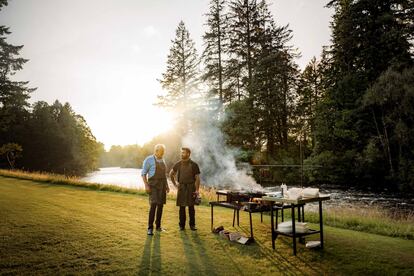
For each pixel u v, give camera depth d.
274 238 5.17
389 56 24.20
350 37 25.80
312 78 39.88
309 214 8.84
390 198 18.58
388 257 4.75
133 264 4.36
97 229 6.16
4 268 4.11
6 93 43.75
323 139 28.17
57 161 52.06
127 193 13.43
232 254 4.87
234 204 6.12
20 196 10.44
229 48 32.38
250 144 29.78
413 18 24.14
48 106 56.41
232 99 32.44
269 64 31.22
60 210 8.04
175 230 6.37
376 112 25.38
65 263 4.33
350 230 6.83
